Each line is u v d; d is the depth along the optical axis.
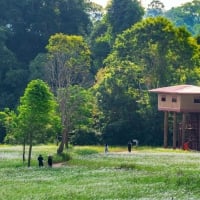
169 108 159.88
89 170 110.38
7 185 94.50
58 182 96.94
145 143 176.12
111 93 179.25
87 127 173.88
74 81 190.88
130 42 190.88
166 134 162.38
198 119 160.12
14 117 122.94
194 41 192.75
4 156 130.50
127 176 101.06
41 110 120.38
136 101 178.12
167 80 184.88
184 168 106.88
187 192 87.00
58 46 196.62
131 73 182.00
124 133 176.75
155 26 187.75
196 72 188.62
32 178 101.56
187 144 153.88
